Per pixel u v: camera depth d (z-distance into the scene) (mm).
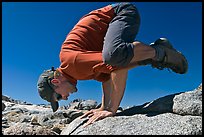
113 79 2035
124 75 2035
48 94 2113
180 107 2053
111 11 2104
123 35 1977
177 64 2178
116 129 1881
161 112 2105
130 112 2221
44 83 2105
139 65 2070
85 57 1999
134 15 2057
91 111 2139
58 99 2137
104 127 1911
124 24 2008
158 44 2146
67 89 2086
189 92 2150
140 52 1979
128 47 1927
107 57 1925
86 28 2078
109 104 2074
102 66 1994
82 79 2096
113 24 2014
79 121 2084
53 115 3426
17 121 3588
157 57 2064
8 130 2230
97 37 2088
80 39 2057
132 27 2029
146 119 1950
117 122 1941
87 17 2121
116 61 1927
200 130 1824
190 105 2029
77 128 2018
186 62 2227
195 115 2016
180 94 2162
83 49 2041
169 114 2010
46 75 2113
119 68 2000
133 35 2045
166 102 2174
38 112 4969
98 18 2104
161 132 1811
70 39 2066
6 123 3373
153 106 2182
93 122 1996
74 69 2021
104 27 2100
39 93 2143
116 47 1913
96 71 2033
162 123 1890
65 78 2074
